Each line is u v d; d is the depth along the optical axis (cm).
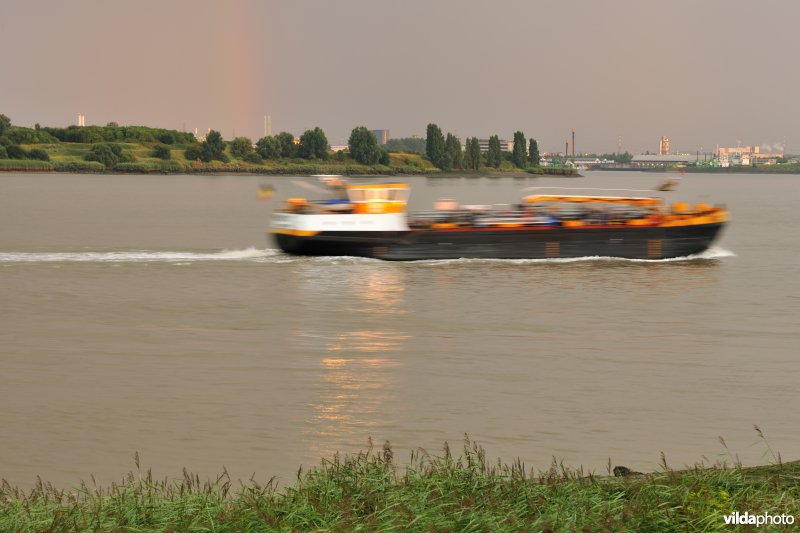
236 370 10394
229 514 4862
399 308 14962
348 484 5238
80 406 8762
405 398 9075
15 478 6762
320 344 12044
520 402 8938
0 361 10894
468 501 4903
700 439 7725
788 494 5050
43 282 17700
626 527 4609
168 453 7331
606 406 8781
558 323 13712
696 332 13050
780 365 10825
